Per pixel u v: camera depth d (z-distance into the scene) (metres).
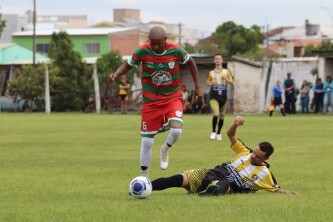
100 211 11.29
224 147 24.95
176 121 14.38
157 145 25.94
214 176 13.12
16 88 67.69
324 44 121.69
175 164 19.44
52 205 12.03
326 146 25.09
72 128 35.84
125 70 14.53
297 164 19.44
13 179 16.12
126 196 13.16
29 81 67.56
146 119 14.52
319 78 57.38
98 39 108.56
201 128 35.78
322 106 57.38
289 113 57.97
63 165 19.20
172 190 14.17
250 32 130.12
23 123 40.88
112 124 39.69
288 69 69.50
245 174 13.18
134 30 110.31
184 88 62.25
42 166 18.95
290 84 57.75
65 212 11.23
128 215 10.90
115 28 116.25
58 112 65.88
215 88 28.20
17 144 26.41
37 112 65.75
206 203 11.98
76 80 68.44
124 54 108.81
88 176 16.73
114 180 16.02
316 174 17.11
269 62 68.00
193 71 14.82
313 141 27.25
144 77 14.52
